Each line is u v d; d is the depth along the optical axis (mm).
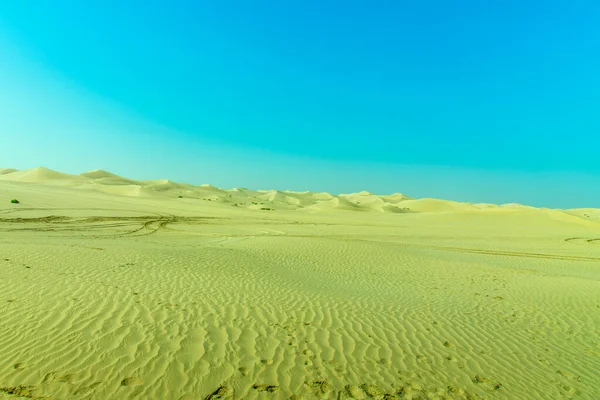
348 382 5168
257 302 8375
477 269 16391
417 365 5906
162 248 16047
